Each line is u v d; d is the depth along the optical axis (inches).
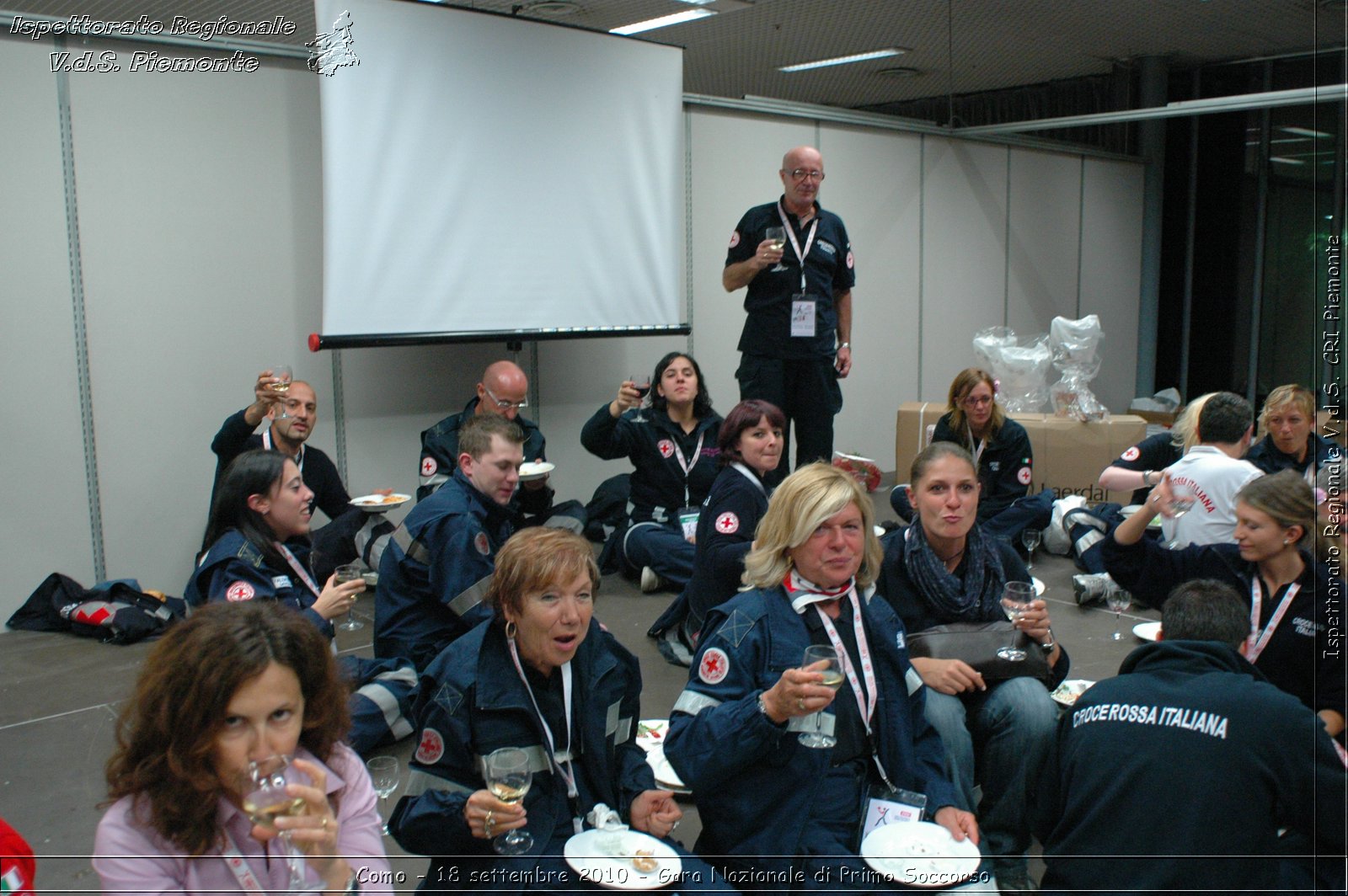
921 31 279.9
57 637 148.8
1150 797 64.8
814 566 76.2
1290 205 341.7
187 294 166.7
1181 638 72.1
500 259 190.1
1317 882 67.1
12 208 149.0
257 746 52.4
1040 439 210.5
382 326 177.8
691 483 173.2
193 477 169.9
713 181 233.9
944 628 91.1
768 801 72.2
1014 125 273.3
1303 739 63.7
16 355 151.3
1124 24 280.4
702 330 237.0
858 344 269.0
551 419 214.8
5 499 151.9
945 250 289.3
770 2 246.5
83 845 89.8
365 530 170.1
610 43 199.9
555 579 66.9
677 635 139.9
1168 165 366.0
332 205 169.5
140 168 160.1
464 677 68.1
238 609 54.3
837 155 257.3
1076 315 335.9
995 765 86.4
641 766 75.1
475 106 183.3
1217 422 134.6
